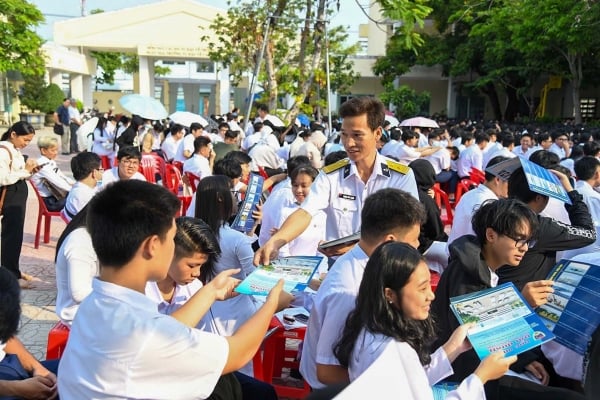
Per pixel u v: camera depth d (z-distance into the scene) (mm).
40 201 6617
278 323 3135
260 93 12656
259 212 4246
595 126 16844
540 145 10086
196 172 7730
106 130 11898
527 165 3010
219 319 2781
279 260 2467
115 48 23078
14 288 1994
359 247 2270
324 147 8805
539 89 25703
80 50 25922
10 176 4988
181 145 9875
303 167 4035
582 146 7742
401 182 3180
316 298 2254
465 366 2318
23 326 4352
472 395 1810
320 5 9781
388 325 1858
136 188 1655
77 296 2869
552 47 18125
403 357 1758
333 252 2861
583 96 24109
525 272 2887
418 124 13734
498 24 18656
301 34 10406
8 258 5219
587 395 2328
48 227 6820
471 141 11312
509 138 10000
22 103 27172
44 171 6465
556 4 15242
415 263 1857
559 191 2842
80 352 1597
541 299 2301
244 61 11648
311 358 2299
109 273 1654
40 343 4062
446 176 9805
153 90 24000
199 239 2381
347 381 2039
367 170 3178
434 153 9781
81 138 16641
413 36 7492
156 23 22172
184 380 1601
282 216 4098
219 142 9367
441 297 2492
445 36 24297
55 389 2348
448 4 22891
